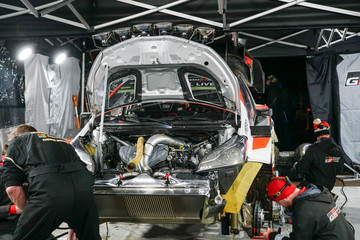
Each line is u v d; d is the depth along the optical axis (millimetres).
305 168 4469
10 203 3010
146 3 6242
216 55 3721
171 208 3324
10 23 6289
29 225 2586
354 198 5930
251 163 3721
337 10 5840
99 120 4137
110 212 3430
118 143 4391
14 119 6934
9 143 2854
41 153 2777
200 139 4305
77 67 8375
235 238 4129
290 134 10484
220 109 4402
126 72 4109
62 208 2674
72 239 3262
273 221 4688
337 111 8242
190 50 3746
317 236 2424
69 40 7902
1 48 6633
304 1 5855
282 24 6086
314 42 8555
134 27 4094
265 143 3852
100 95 4141
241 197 3562
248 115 4457
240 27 6191
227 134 3896
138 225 4711
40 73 7285
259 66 5742
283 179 2602
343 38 7934
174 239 4148
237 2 6086
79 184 2838
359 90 8094
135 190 3305
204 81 4742
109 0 6262
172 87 4203
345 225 2453
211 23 6219
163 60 3848
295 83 10719
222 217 4035
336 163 4426
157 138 3809
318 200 2453
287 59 10695
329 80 8273
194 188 3275
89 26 6379
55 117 7816
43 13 5641
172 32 4133
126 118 4445
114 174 3756
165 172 3719
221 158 3490
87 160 3621
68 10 6234
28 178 2711
